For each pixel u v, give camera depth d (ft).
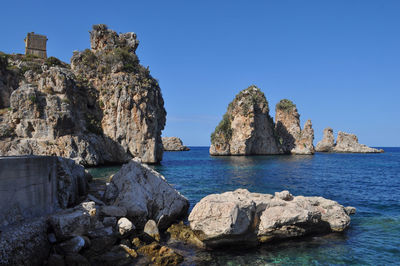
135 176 50.75
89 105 176.65
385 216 56.54
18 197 30.09
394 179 122.31
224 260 36.14
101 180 77.66
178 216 51.65
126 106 174.09
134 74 187.93
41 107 140.87
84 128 159.53
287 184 103.65
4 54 179.52
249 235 40.14
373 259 36.70
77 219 34.37
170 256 34.86
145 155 178.60
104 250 35.32
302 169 168.96
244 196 45.14
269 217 41.75
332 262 35.94
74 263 30.42
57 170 42.73
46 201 35.70
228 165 194.39
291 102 414.82
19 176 30.27
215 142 346.74
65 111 144.87
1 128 132.77
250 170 159.22
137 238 39.65
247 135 336.08
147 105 181.06
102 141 168.55
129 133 175.01
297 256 37.60
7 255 24.66
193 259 36.22
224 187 92.89
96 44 205.77
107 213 41.73
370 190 91.30
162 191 50.47
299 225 43.11
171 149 568.41
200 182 105.50
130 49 208.13
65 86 153.38
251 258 36.88
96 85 182.09
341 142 458.91
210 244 39.09
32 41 204.64
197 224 39.81
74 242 32.76
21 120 136.26
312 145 381.60
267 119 372.17
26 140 132.77
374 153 433.48
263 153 368.48
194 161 235.81
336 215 46.96
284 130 406.21
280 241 42.42
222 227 38.01
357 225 50.47
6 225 28.07
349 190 91.09
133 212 44.27
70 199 43.42
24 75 165.78
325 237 44.32
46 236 32.40
